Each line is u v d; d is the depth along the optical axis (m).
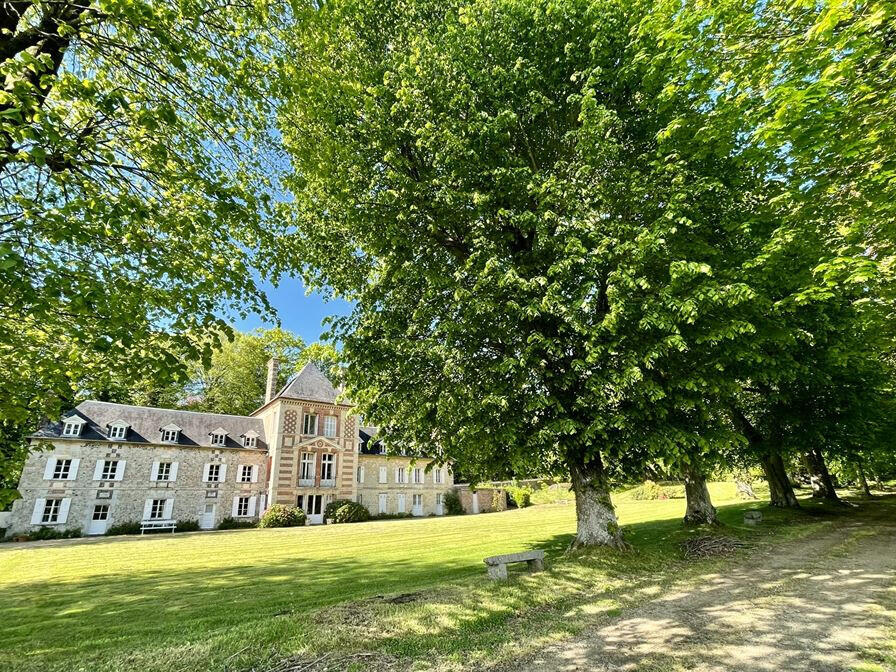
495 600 7.75
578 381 10.50
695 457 10.43
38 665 5.71
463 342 10.38
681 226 9.95
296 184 10.41
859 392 16.30
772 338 9.63
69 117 7.09
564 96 11.16
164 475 33.75
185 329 7.10
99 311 5.90
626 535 14.27
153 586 11.70
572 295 9.57
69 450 30.84
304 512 34.34
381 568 12.98
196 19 6.91
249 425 39.47
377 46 12.58
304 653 5.82
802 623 6.45
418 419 10.78
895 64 6.46
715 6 7.62
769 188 10.27
